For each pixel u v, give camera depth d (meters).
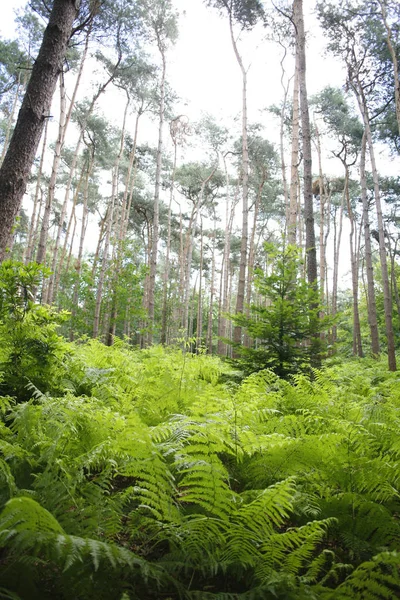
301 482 2.89
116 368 5.47
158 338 37.56
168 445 2.52
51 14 5.37
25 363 4.11
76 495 2.25
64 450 2.75
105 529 2.08
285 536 2.00
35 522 1.64
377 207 16.81
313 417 3.56
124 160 32.78
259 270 7.72
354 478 2.75
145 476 2.22
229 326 41.34
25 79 24.75
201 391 4.75
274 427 3.58
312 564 2.00
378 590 1.75
